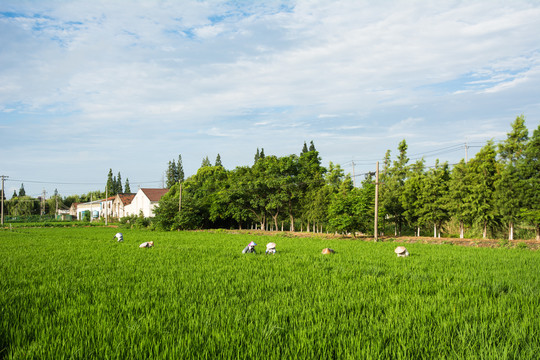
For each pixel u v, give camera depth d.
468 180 27.22
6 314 6.24
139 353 4.59
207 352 4.58
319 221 37.41
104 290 8.53
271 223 48.12
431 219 29.23
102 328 5.51
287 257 15.62
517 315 6.25
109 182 123.31
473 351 4.66
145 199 70.94
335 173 41.75
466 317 6.23
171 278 10.11
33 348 4.72
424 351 4.74
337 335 5.34
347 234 36.84
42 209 112.12
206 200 50.69
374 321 5.97
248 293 8.09
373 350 4.64
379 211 31.66
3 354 4.65
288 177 41.75
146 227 52.12
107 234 37.00
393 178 44.50
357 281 9.63
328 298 7.66
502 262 13.87
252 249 17.20
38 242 25.53
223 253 17.34
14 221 84.12
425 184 29.66
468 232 31.97
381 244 23.58
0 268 12.34
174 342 5.00
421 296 7.82
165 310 6.64
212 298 7.59
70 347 4.86
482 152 27.22
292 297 7.81
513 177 23.70
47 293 8.13
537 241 22.52
